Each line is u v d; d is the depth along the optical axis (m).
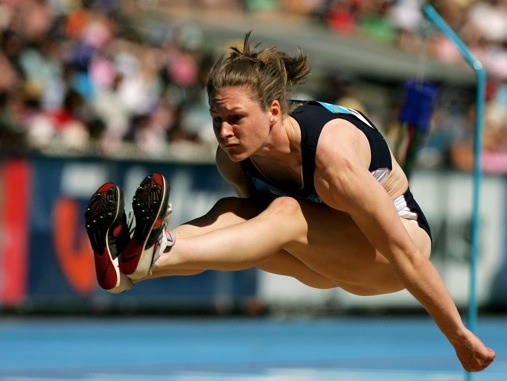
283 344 28.19
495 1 46.81
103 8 38.22
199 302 31.34
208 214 12.94
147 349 26.67
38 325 29.27
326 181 12.02
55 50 34.28
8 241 28.44
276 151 12.30
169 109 35.03
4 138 30.08
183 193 30.23
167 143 33.56
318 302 33.16
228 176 13.68
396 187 13.29
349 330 30.94
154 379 22.62
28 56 33.50
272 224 12.10
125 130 33.22
